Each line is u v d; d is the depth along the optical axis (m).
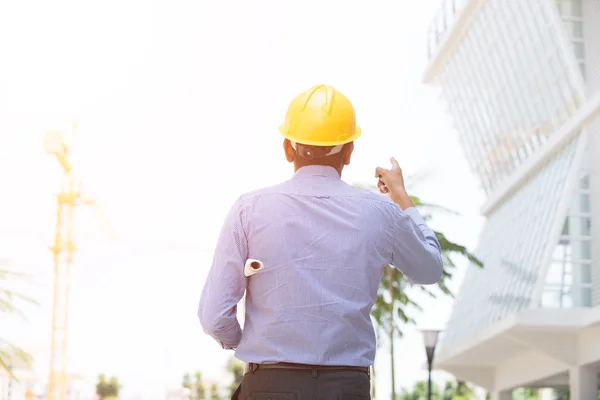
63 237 64.56
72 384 92.88
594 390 27.58
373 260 2.48
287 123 2.60
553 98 34.50
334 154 2.57
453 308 45.22
